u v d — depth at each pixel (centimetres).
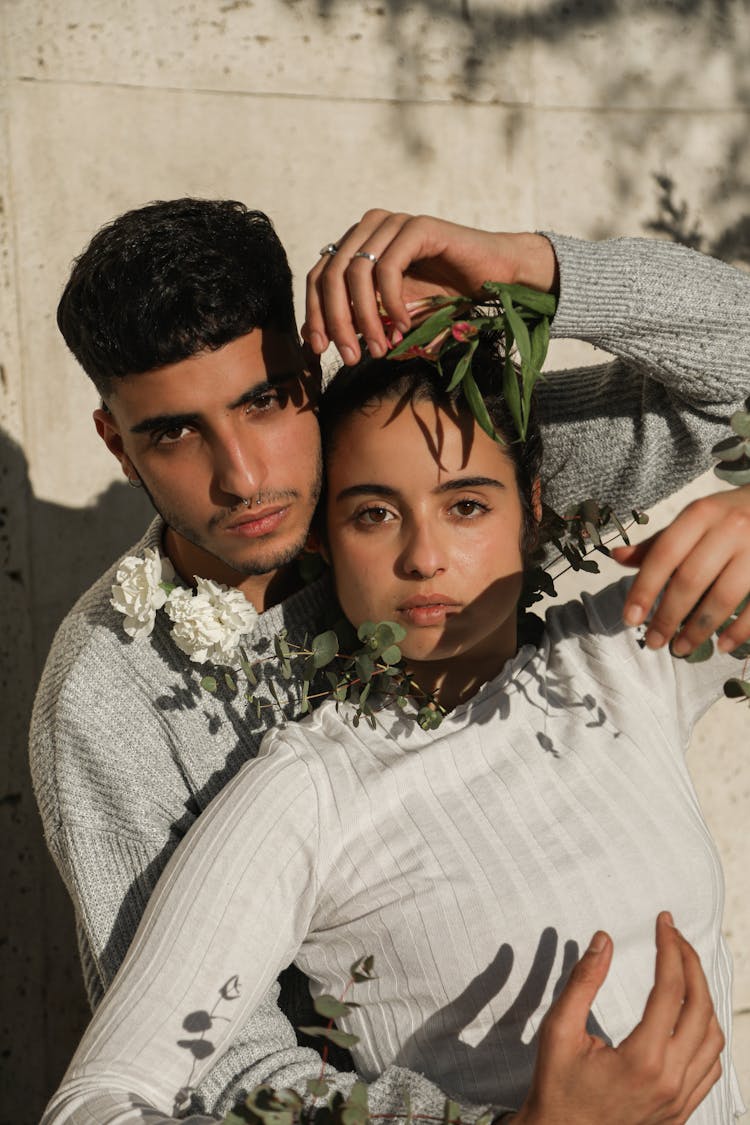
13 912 220
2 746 216
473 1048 123
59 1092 115
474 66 229
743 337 139
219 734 149
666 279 135
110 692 147
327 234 224
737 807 251
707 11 242
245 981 120
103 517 220
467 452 129
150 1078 114
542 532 152
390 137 226
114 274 127
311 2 220
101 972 141
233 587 151
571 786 131
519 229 235
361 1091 108
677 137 242
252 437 131
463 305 130
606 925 124
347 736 134
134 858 144
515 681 139
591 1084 105
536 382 163
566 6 233
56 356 214
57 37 208
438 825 127
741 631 113
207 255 127
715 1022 112
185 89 215
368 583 132
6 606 215
